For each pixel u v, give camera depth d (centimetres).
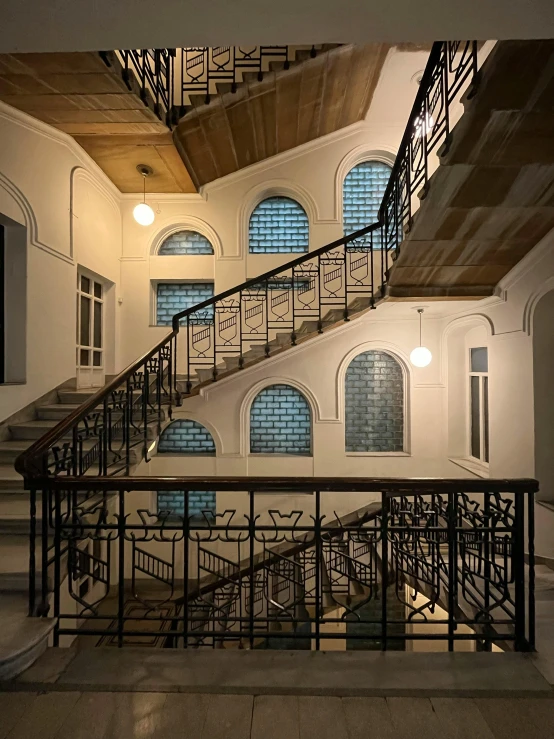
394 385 684
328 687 196
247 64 637
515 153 283
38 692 193
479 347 612
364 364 686
